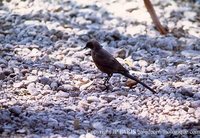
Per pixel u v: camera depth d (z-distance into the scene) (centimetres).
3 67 1327
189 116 1089
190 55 1524
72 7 1906
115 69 1191
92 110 1114
